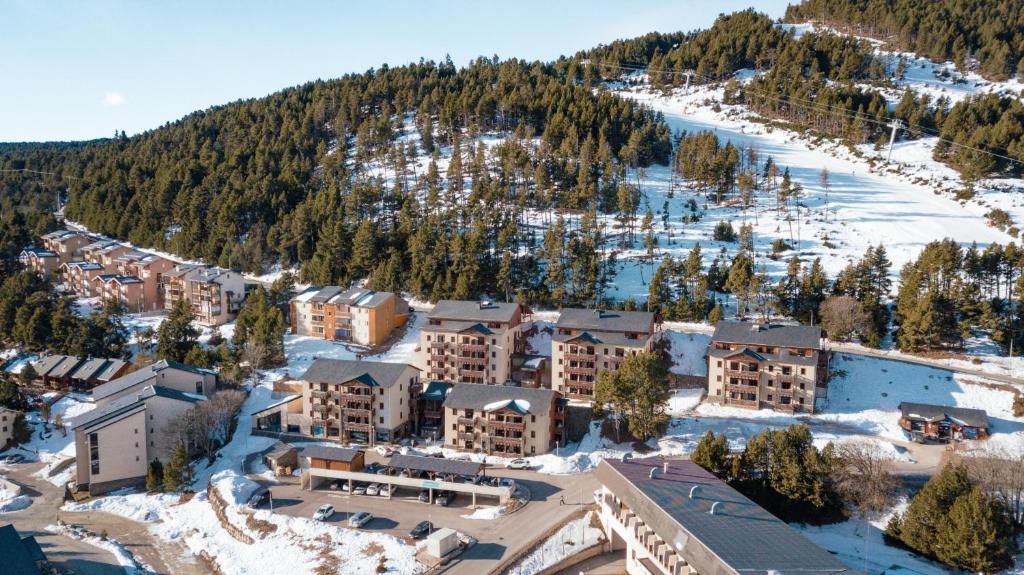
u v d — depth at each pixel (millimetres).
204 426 101125
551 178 187500
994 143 190125
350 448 96938
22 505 92562
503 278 139250
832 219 171000
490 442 99250
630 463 77375
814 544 58125
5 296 148875
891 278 137250
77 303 164875
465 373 118875
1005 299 124062
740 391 105812
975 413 94500
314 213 170750
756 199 185875
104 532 84438
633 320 114438
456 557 72375
